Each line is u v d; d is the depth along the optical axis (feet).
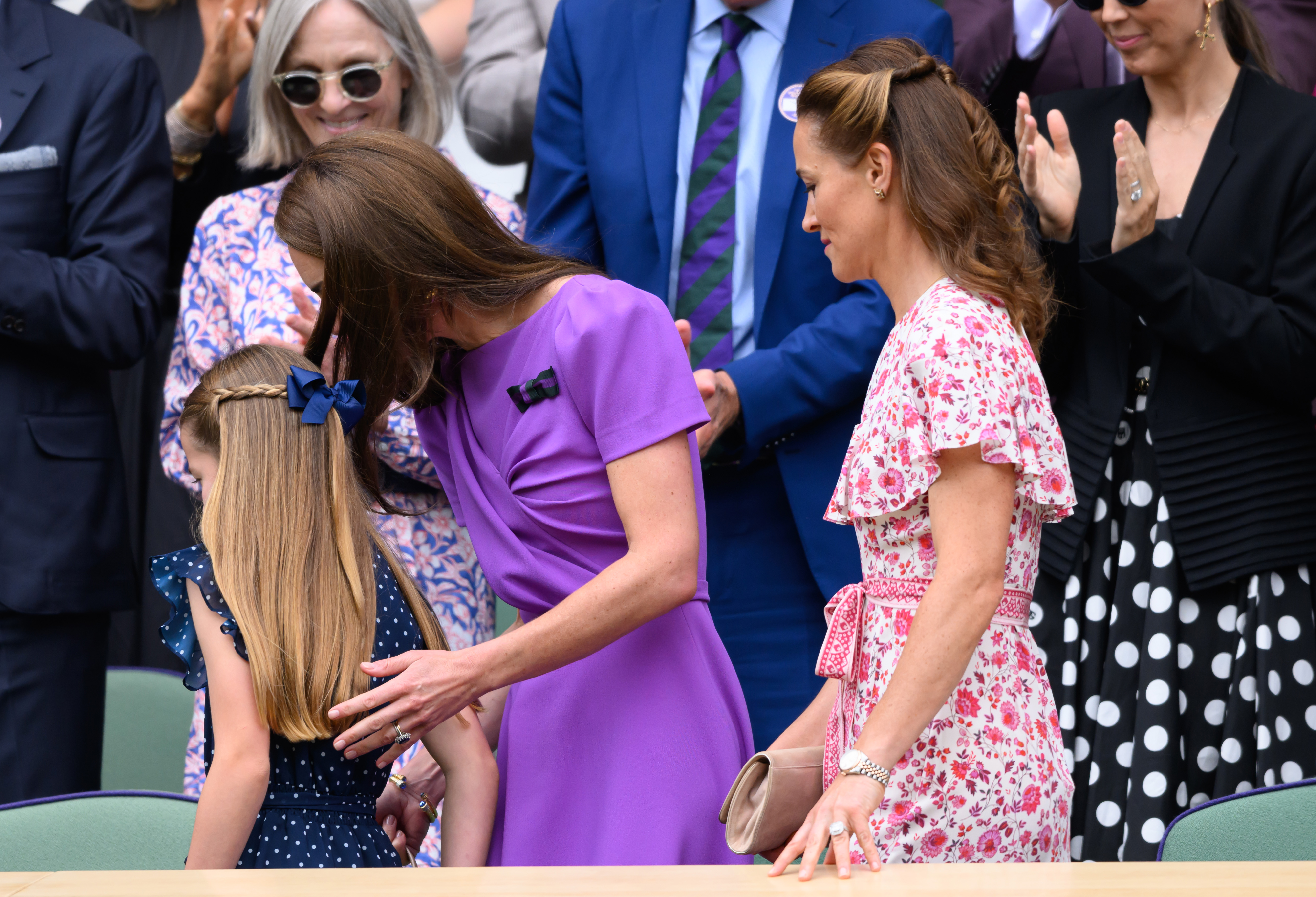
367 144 21.31
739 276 31.99
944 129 19.98
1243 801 20.65
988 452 18.15
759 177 32.24
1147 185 28.71
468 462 22.48
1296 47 37.45
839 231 20.66
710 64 33.14
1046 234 30.37
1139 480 29.66
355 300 21.02
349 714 19.84
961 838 19.48
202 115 45.52
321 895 12.66
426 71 37.24
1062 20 38.96
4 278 33.68
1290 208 29.76
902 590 19.93
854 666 20.81
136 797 22.02
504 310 21.50
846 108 20.20
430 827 31.58
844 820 15.49
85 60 36.86
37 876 13.65
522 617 22.39
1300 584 28.66
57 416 35.63
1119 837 28.73
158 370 46.29
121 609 36.50
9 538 34.60
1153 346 29.81
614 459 20.44
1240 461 28.99
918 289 20.35
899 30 32.30
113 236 36.17
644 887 13.07
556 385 20.94
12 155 35.45
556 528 21.22
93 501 35.96
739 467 30.96
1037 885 12.95
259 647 21.06
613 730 21.21
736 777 21.27
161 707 36.06
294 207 21.33
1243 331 28.48
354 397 22.74
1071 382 30.71
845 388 30.12
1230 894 12.35
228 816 20.51
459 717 22.39
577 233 33.71
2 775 34.40
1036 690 20.26
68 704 35.53
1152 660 28.81
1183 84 31.27
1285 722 28.02
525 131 44.39
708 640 22.00
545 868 14.03
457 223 21.11
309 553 21.97
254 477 22.22
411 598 23.71
